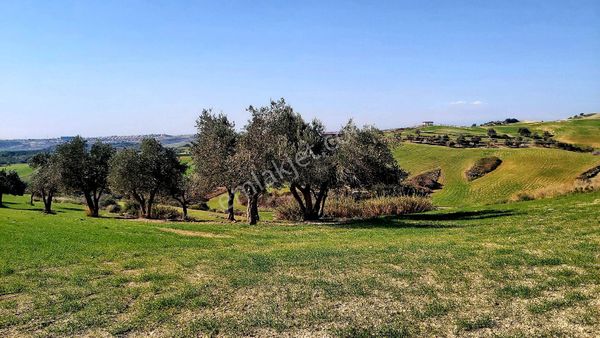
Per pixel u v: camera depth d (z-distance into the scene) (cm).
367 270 1373
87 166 4919
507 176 8350
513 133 15950
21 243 1956
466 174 8894
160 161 4631
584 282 1110
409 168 9694
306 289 1177
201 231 2723
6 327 941
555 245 1555
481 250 1579
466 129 17738
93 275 1416
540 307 955
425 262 1437
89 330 919
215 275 1388
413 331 870
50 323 964
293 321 938
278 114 3438
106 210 6569
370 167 3603
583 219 2141
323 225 3123
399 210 4169
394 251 1678
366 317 951
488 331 856
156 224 3083
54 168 4931
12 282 1305
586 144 12294
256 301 1087
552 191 3747
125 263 1598
